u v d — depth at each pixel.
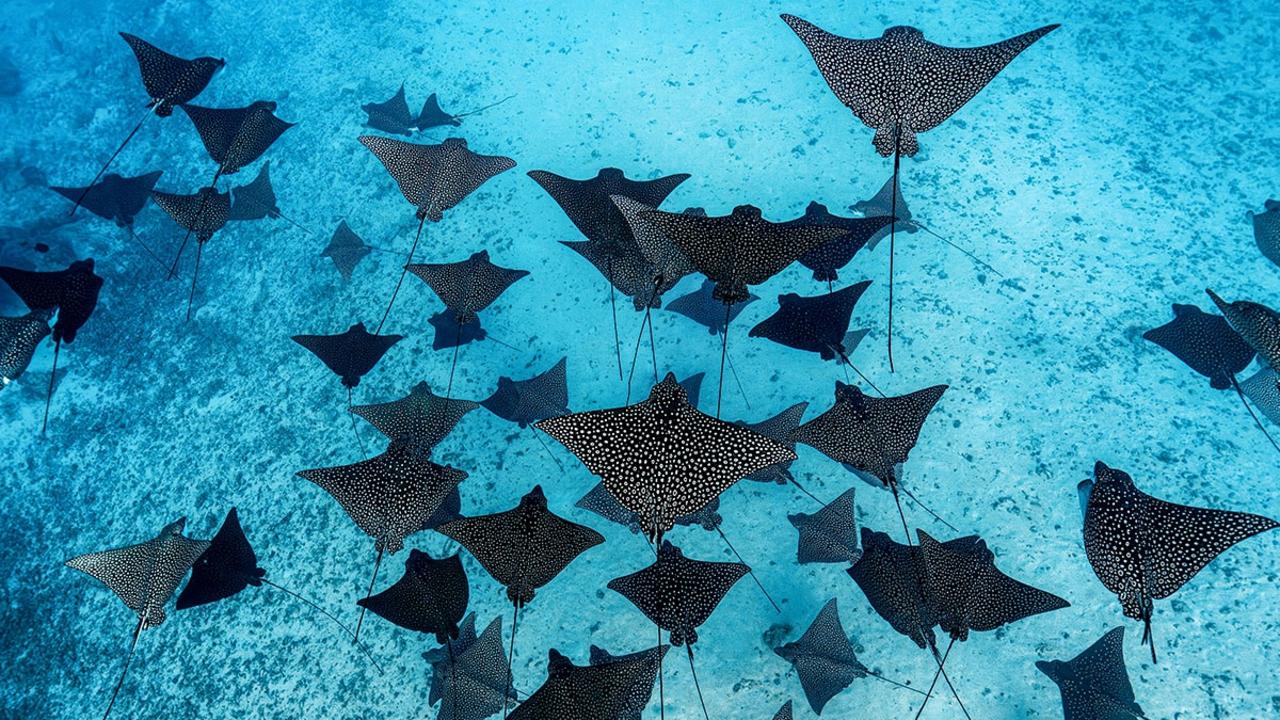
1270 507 5.63
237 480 7.12
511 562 4.64
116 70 10.85
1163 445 5.98
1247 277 6.68
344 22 10.48
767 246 4.83
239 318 8.15
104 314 8.49
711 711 5.39
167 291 8.52
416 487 4.96
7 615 6.90
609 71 9.03
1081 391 6.29
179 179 9.53
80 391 8.06
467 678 4.91
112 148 10.08
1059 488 5.90
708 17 9.27
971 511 5.88
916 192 7.52
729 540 5.97
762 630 5.59
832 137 8.02
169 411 7.75
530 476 6.48
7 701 6.51
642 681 4.61
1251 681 5.04
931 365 6.53
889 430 4.91
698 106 8.52
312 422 7.25
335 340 6.55
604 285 7.37
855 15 9.02
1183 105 7.88
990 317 6.73
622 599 5.84
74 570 7.02
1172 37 8.38
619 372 6.87
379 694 5.83
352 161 8.94
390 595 5.09
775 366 6.67
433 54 9.77
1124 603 4.32
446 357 7.25
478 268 6.23
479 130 8.79
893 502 5.98
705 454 4.04
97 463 7.61
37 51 11.17
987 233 7.18
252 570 5.72
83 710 6.36
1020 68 8.36
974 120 7.99
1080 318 6.66
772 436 5.47
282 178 9.05
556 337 7.16
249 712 6.02
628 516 5.48
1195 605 5.30
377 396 7.21
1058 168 7.56
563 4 9.80
